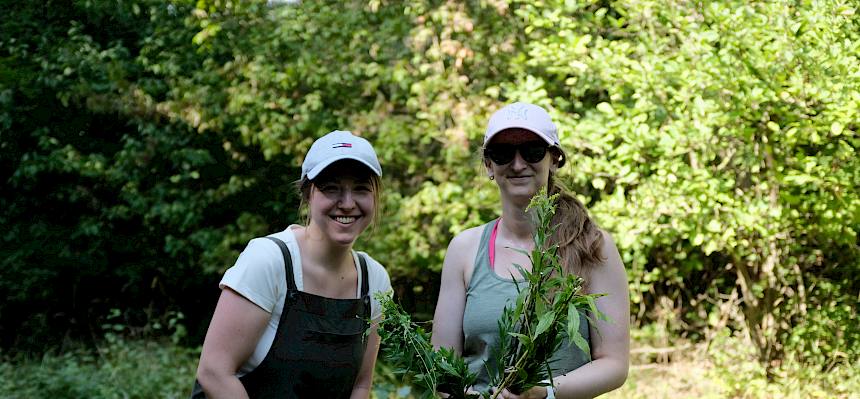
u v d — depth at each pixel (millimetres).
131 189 8438
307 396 2283
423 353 1982
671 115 6391
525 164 2385
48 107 8992
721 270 7613
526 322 1926
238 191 8688
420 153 7504
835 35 6004
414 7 6840
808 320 7062
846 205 6273
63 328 9164
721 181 6332
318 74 7195
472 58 6879
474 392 2291
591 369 2289
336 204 2266
